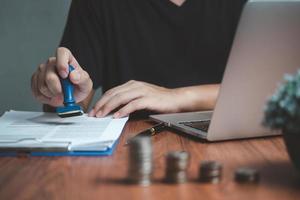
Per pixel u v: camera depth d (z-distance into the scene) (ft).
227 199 1.53
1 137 2.45
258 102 2.43
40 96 3.43
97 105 3.35
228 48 5.19
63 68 2.90
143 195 1.59
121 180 1.79
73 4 5.36
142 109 3.60
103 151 2.26
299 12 2.21
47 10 7.18
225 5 5.24
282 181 1.73
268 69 2.33
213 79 5.16
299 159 1.67
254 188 1.65
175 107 3.77
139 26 5.19
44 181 1.82
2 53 7.23
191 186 1.68
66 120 3.02
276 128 1.62
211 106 4.00
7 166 2.09
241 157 2.15
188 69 5.18
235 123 2.46
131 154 1.73
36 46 7.23
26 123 2.91
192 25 5.18
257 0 2.16
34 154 2.28
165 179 1.75
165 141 2.60
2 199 1.61
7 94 7.32
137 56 5.20
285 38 2.26
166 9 5.16
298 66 2.33
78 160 2.17
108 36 5.20
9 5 7.14
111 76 5.25
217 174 1.72
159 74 5.17
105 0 5.23
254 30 2.20
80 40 5.11
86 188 1.70
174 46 5.20
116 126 2.76
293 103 1.55
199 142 2.54
